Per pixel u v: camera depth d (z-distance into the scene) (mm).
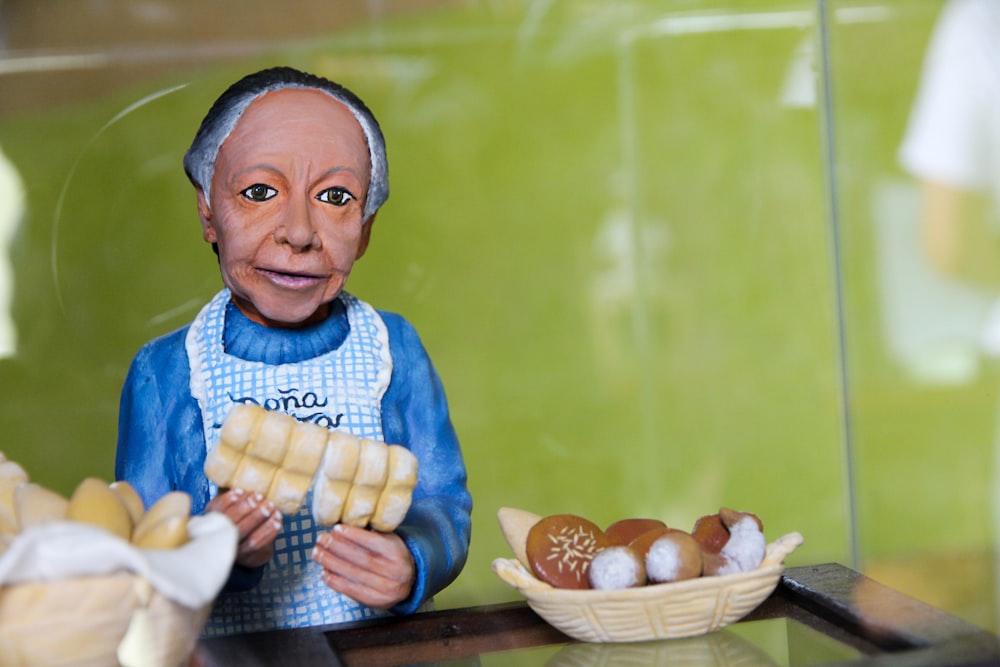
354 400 1031
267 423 793
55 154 2629
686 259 3055
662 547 808
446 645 844
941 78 1530
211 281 2705
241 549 798
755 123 3057
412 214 2982
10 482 762
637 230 3043
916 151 1977
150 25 2662
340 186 1001
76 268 2631
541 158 3014
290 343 1038
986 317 2102
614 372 3037
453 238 3000
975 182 1708
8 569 599
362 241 1080
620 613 792
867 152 2291
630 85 3029
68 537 617
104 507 682
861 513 2459
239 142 994
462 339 2998
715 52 3027
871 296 2365
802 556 2879
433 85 2963
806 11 3049
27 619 605
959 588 1373
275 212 985
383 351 1068
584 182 3031
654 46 3020
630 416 3031
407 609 917
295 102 1012
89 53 2631
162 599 634
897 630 784
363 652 836
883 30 2156
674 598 789
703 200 3059
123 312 2656
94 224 2645
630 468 3018
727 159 3057
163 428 1018
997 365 2213
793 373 3053
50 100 2617
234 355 1031
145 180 2664
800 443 3043
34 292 2609
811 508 3004
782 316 3057
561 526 855
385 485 853
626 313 3043
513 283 3016
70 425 2615
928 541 2352
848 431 2543
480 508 2971
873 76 2232
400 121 2955
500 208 3010
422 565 916
